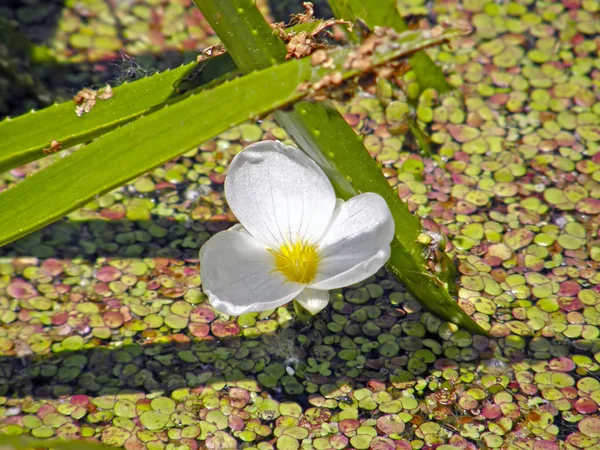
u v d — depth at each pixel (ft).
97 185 1.61
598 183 1.89
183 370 1.76
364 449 1.71
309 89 1.60
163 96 1.69
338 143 1.67
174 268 1.84
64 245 1.85
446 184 1.90
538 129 1.95
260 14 1.62
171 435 1.71
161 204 1.89
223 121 1.60
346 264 1.66
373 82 1.60
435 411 1.73
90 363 1.76
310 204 1.68
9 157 1.65
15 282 1.82
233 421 1.72
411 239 1.72
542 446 1.71
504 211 1.87
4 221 1.62
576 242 1.85
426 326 1.79
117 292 1.82
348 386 1.75
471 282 1.81
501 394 1.74
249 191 1.68
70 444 1.58
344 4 1.78
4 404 1.73
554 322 1.79
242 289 1.66
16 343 1.77
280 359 1.77
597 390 1.74
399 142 1.94
